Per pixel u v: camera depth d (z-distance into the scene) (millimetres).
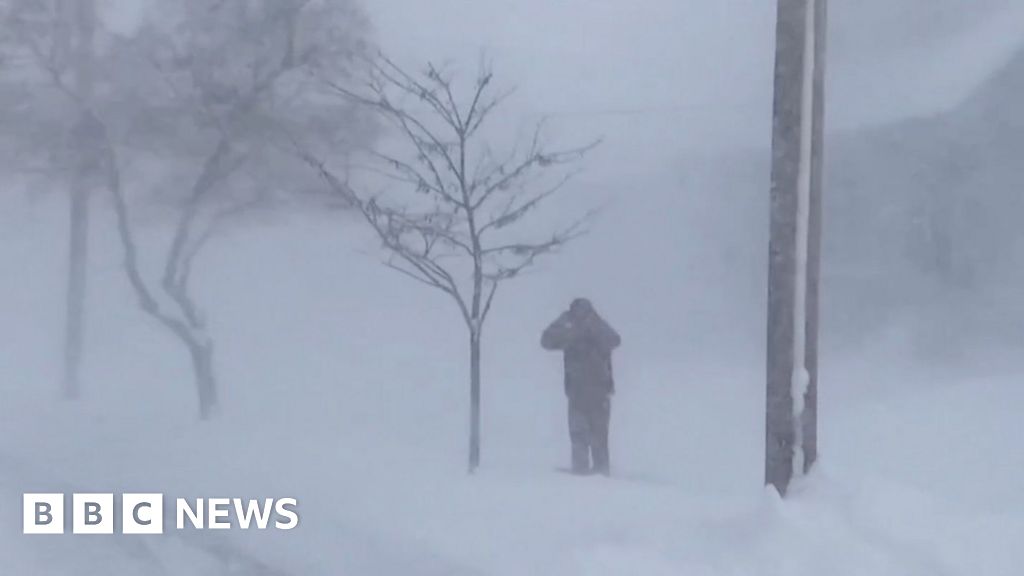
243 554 27406
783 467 29547
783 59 29844
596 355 40781
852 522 26453
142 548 27953
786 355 29766
